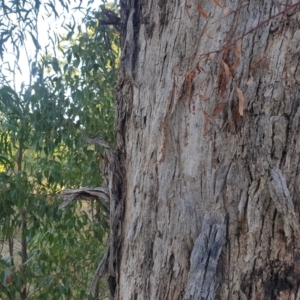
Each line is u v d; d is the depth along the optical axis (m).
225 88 0.96
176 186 1.04
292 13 0.92
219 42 0.98
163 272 1.05
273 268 0.93
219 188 0.97
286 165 0.92
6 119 2.42
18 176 2.40
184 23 1.04
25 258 2.72
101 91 2.64
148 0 1.15
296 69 0.92
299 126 0.91
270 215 0.93
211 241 0.96
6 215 2.38
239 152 0.95
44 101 2.43
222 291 0.96
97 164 2.59
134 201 1.15
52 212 2.46
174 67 1.05
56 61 2.44
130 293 1.13
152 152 1.09
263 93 0.93
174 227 1.03
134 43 1.18
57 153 2.88
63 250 2.70
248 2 0.96
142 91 1.14
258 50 0.94
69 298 2.62
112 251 1.25
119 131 1.26
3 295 2.52
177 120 1.04
